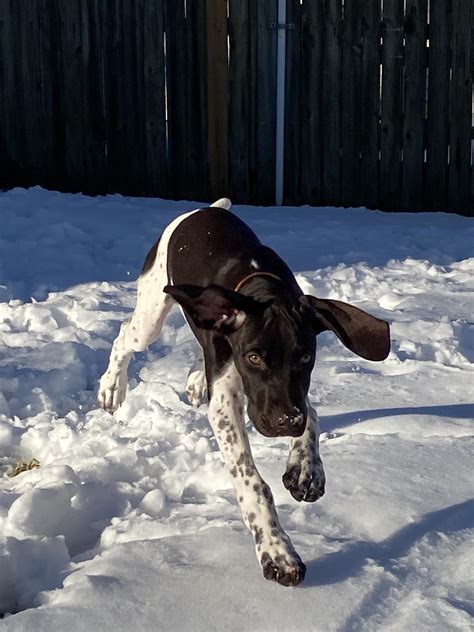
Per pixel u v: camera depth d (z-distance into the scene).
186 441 1.51
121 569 1.09
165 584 1.05
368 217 3.12
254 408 1.11
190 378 1.65
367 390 1.69
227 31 3.14
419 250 2.70
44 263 2.47
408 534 1.16
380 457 1.37
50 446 1.54
